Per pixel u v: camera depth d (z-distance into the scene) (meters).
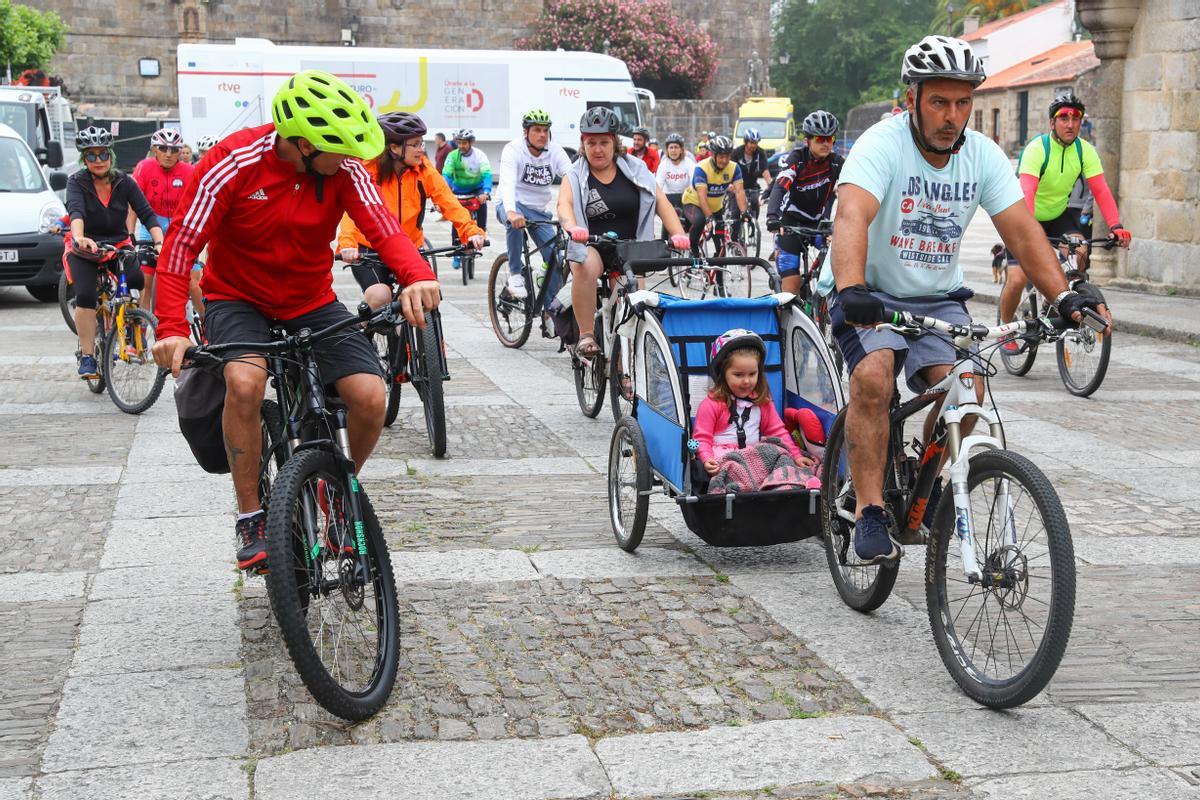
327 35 54.59
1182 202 14.61
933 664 4.31
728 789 3.46
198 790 3.44
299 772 3.53
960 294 4.48
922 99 4.13
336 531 3.91
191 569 5.28
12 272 14.35
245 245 4.09
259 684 4.11
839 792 3.44
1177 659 4.35
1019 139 57.84
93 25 52.19
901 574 5.27
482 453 7.41
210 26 53.53
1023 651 3.83
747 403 5.47
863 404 4.27
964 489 3.97
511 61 37.62
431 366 7.20
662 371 5.48
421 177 8.20
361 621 4.21
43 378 9.84
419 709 3.93
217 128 35.81
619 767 3.57
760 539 5.20
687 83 59.84
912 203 4.29
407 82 37.09
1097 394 9.34
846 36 102.25
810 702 4.01
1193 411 8.72
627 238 8.11
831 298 4.40
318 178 4.02
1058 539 3.63
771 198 10.40
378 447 7.57
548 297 9.88
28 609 4.81
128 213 9.03
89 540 5.70
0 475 6.84
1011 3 79.00
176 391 4.25
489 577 5.19
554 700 4.00
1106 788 3.45
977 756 3.63
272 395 7.32
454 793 3.42
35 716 3.89
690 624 4.68
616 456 5.71
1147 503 6.41
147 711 3.91
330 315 4.28
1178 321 12.33
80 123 34.47
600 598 4.96
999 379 9.98
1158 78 14.84
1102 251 15.71
